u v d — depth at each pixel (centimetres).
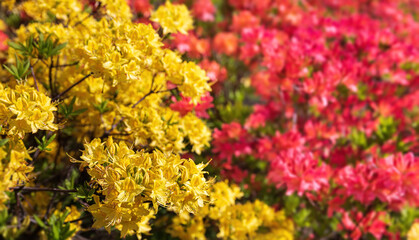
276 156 273
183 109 212
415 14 549
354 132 318
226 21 448
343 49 344
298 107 346
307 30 339
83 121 222
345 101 323
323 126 302
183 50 245
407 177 236
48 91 206
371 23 375
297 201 294
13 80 184
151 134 191
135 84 211
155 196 125
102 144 138
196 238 233
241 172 301
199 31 400
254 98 511
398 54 327
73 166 195
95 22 197
